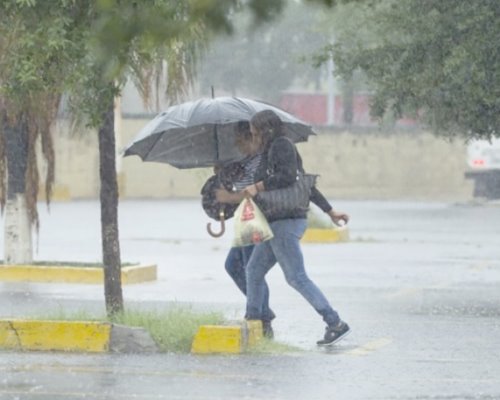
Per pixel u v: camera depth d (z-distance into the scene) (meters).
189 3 17.83
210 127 32.62
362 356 30.00
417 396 24.67
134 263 52.34
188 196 128.75
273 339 32.03
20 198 50.16
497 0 39.88
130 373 27.25
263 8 17.16
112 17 19.30
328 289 47.09
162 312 32.91
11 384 25.88
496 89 40.25
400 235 77.12
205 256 62.66
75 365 28.30
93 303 41.09
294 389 25.39
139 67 30.98
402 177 130.88
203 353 30.09
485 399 24.39
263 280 31.39
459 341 32.81
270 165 30.22
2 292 44.88
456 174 131.00
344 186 130.50
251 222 30.12
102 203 31.69
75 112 31.12
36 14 28.38
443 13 40.72
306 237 71.88
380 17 42.12
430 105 42.41
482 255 63.56
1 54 30.56
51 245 67.94
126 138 121.50
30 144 49.75
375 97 43.34
